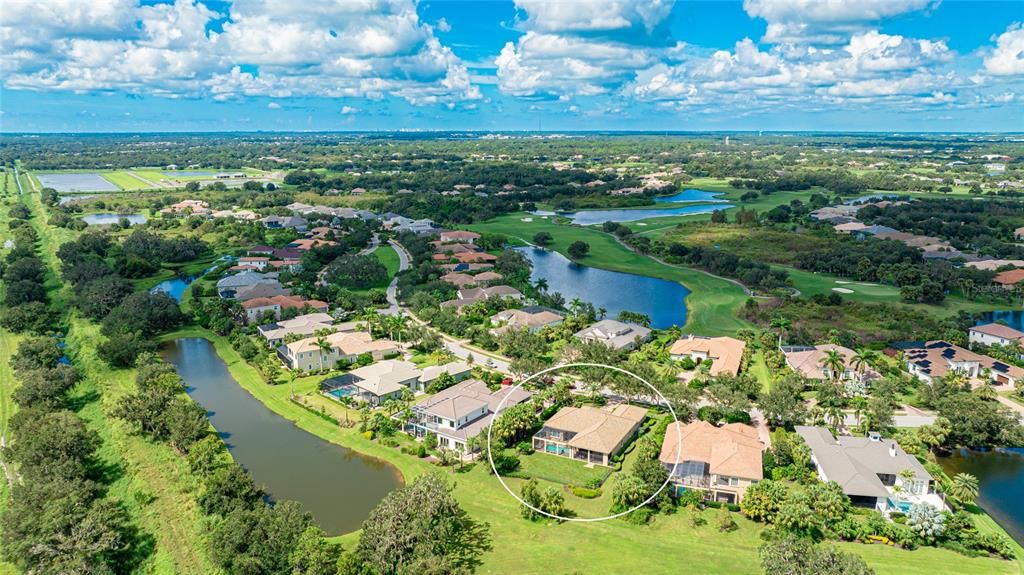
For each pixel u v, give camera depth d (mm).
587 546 88438
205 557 86562
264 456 115438
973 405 120375
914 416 126875
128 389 144500
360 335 168250
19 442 108688
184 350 176000
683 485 101062
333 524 94312
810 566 75188
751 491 94062
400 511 85188
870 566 83000
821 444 108750
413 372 143750
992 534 87000
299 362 154250
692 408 128250
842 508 92188
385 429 122062
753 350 168625
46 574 79500
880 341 172375
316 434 123812
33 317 187250
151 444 117562
